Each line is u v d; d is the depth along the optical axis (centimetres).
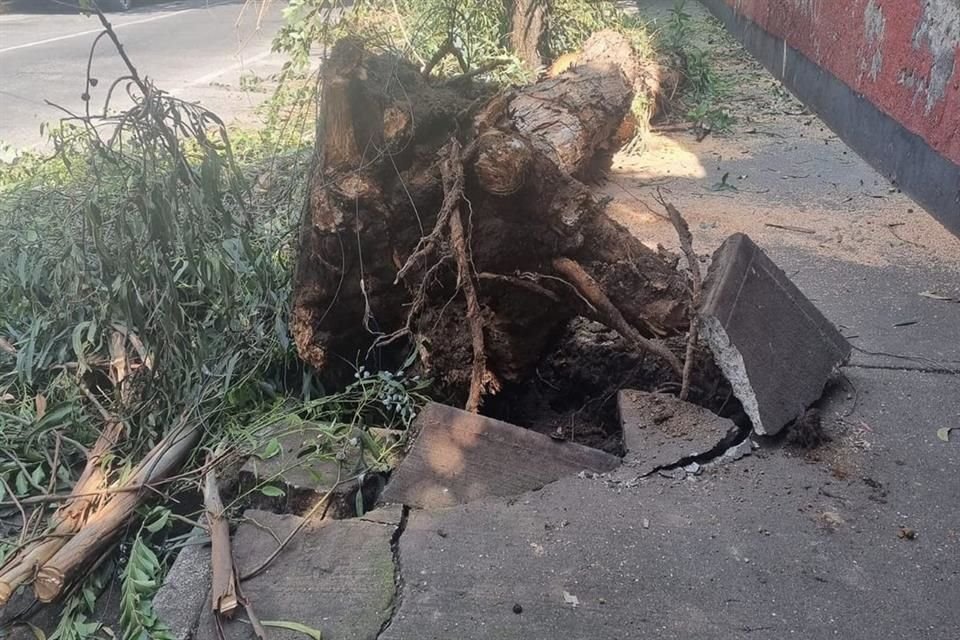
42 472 321
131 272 341
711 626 238
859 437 324
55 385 356
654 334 350
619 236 346
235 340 363
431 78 367
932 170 593
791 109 915
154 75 1091
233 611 244
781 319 345
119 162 429
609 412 363
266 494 292
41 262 414
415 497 289
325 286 339
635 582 254
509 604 246
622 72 696
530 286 333
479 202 324
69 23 1595
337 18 721
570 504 286
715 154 739
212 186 372
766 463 308
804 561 262
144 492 296
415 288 338
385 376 333
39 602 275
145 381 339
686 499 289
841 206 606
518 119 587
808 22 925
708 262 492
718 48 1299
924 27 616
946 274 484
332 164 322
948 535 274
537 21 848
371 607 245
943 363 379
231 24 1594
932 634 236
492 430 304
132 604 249
